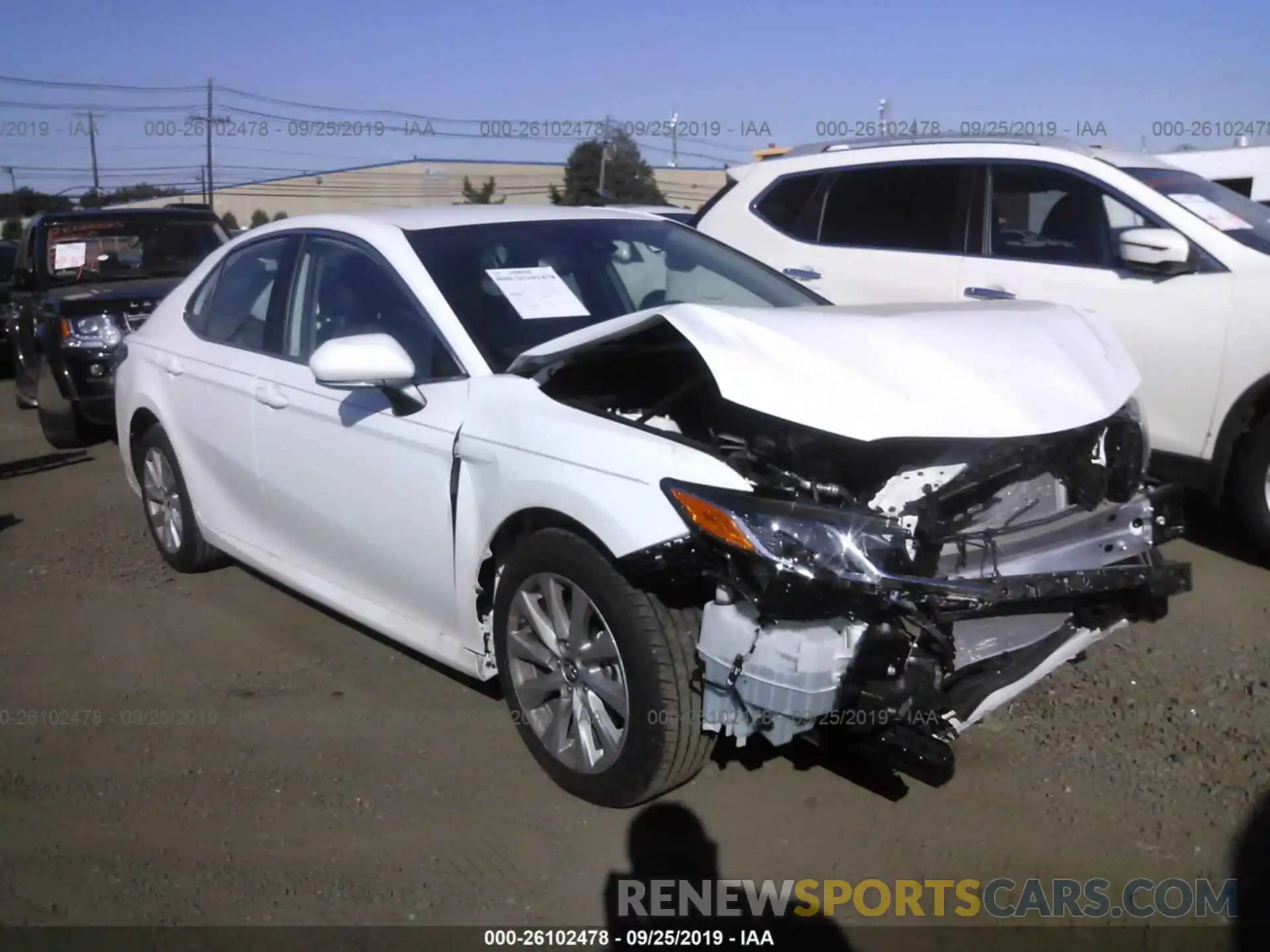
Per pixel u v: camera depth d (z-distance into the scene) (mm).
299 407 4449
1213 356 5477
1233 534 6078
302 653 4891
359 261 4441
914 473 3271
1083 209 6117
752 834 3502
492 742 4082
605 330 3592
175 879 3367
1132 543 3467
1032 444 3277
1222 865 3311
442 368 3988
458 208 4844
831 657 2988
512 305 4141
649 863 3381
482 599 3848
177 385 5355
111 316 8875
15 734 4246
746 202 7543
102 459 8922
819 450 3279
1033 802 3629
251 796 3787
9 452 9492
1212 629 4844
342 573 4484
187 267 10539
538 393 3672
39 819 3689
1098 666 4504
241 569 5973
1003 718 4121
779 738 3121
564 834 3523
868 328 3418
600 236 4680
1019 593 3045
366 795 3768
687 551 3100
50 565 6164
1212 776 3734
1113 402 3426
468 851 3459
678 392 3580
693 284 4645
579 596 3461
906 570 2971
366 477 4152
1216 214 5852
